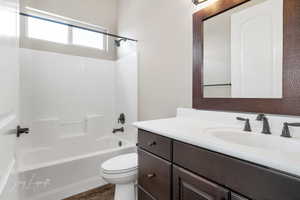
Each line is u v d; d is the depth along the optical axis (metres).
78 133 2.45
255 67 1.12
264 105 1.06
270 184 0.57
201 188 0.78
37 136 2.14
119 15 2.73
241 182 0.64
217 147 0.72
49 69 2.26
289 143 0.85
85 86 2.54
